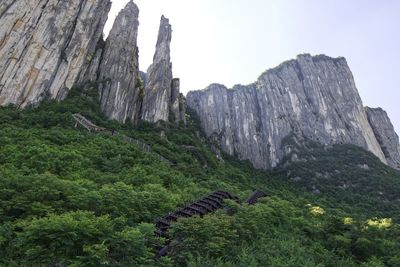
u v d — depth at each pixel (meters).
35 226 14.02
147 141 78.38
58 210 19.75
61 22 96.06
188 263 15.80
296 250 21.27
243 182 77.75
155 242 17.03
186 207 25.08
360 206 91.69
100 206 20.97
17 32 85.06
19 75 80.75
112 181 34.19
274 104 192.00
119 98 99.75
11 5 87.44
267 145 173.12
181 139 100.44
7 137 45.75
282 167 153.38
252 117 186.50
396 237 28.91
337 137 176.50
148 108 111.50
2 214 18.80
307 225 26.86
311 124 182.75
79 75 97.31
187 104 186.50
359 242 23.31
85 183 26.47
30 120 63.25
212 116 180.12
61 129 58.97
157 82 122.00
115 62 107.88
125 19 123.06
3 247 15.71
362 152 158.38
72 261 13.14
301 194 97.50
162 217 22.61
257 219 24.41
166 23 151.00
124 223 18.06
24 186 21.14
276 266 17.88
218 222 20.19
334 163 144.12
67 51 94.38
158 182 37.56
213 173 70.56
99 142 53.62
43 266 13.27
